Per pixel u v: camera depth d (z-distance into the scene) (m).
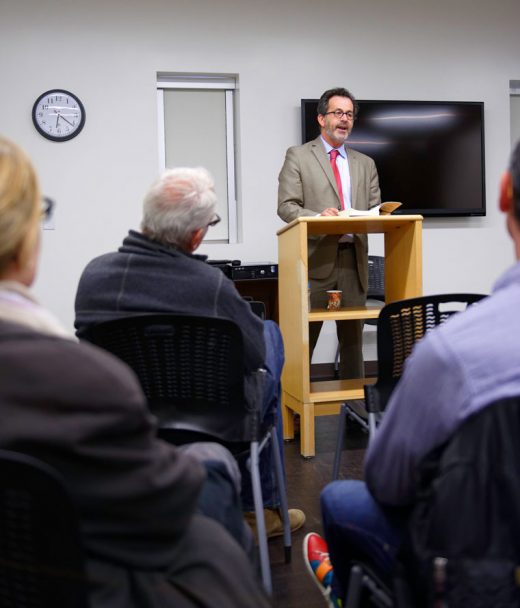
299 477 2.57
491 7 5.05
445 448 0.76
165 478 0.70
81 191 4.55
